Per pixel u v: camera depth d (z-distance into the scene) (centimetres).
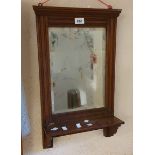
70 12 91
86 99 103
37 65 94
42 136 98
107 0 102
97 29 99
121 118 115
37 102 97
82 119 102
